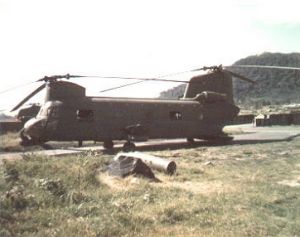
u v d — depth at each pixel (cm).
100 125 2316
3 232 830
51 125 2227
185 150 2280
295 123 4722
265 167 1698
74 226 870
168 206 1033
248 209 1056
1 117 3653
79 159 1549
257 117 4684
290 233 875
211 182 1405
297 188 1295
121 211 1002
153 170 1580
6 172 1222
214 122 2689
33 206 1007
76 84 2330
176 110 2552
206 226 923
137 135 2384
